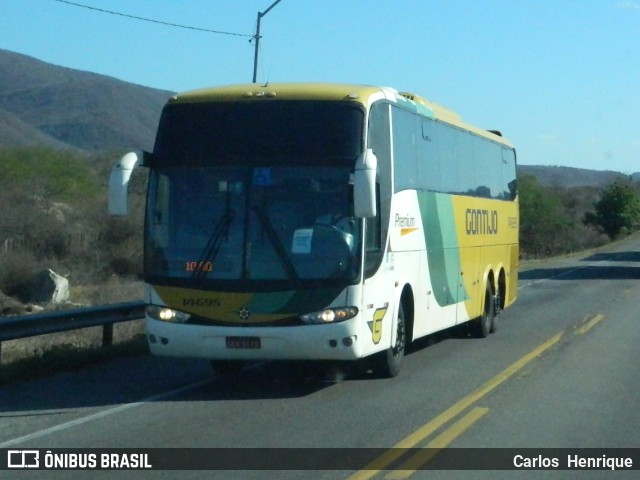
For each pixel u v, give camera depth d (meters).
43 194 52.56
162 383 12.73
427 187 14.25
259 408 11.02
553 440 9.51
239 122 11.50
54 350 14.45
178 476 8.10
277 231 11.13
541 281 37.00
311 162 11.22
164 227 11.44
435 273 14.68
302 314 11.02
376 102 11.84
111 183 10.93
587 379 13.18
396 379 13.09
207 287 11.16
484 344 17.14
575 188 138.50
